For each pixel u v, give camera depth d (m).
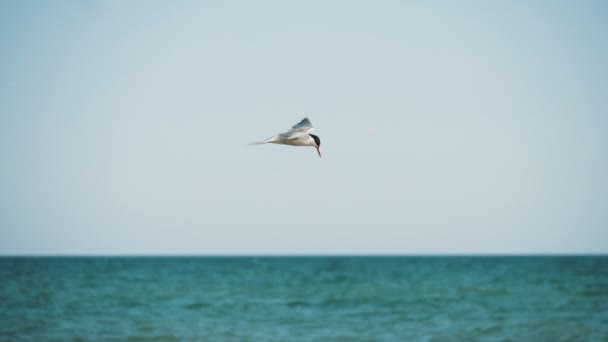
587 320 30.92
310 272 76.50
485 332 28.30
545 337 26.98
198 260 158.38
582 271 69.81
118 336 27.56
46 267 88.88
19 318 31.88
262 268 91.38
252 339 27.20
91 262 125.81
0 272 69.25
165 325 30.36
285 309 36.22
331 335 28.14
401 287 49.72
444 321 31.50
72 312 34.19
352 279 60.75
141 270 79.88
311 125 16.73
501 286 49.06
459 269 82.38
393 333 28.48
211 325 30.50
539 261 123.88
